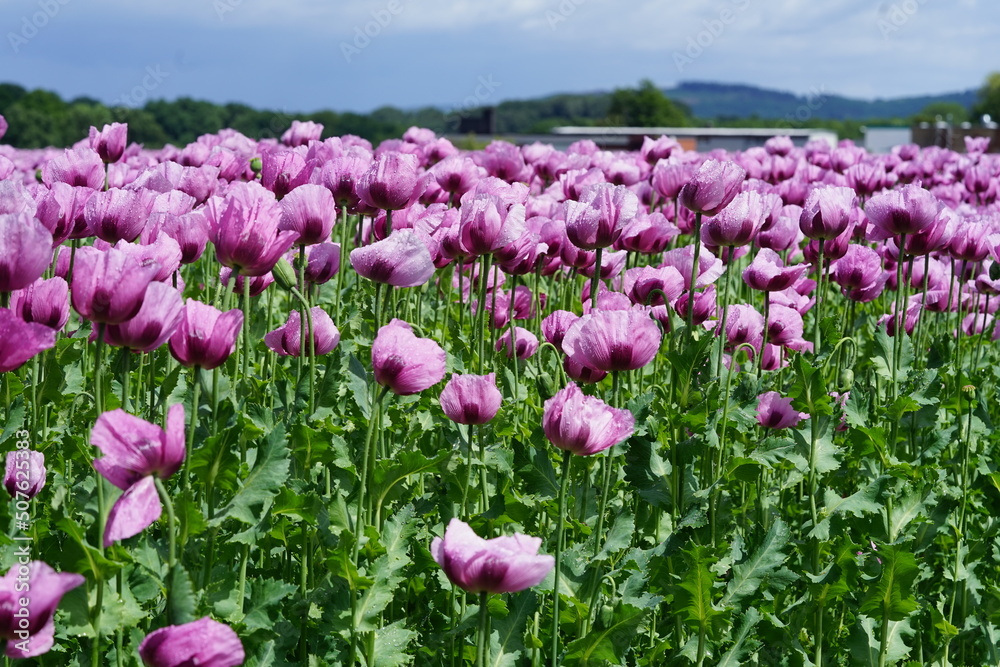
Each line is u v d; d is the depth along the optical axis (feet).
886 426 15.39
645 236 15.46
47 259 8.39
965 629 13.82
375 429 10.11
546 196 22.67
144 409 11.43
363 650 9.76
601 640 9.61
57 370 11.47
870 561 12.89
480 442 11.50
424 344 9.05
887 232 15.17
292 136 27.81
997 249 16.14
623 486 13.01
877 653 12.64
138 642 8.45
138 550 8.41
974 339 21.38
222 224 9.20
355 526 9.80
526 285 19.70
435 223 14.12
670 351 11.84
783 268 14.49
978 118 329.52
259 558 10.99
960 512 14.82
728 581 11.44
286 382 11.53
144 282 7.68
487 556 7.63
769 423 12.78
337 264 13.91
